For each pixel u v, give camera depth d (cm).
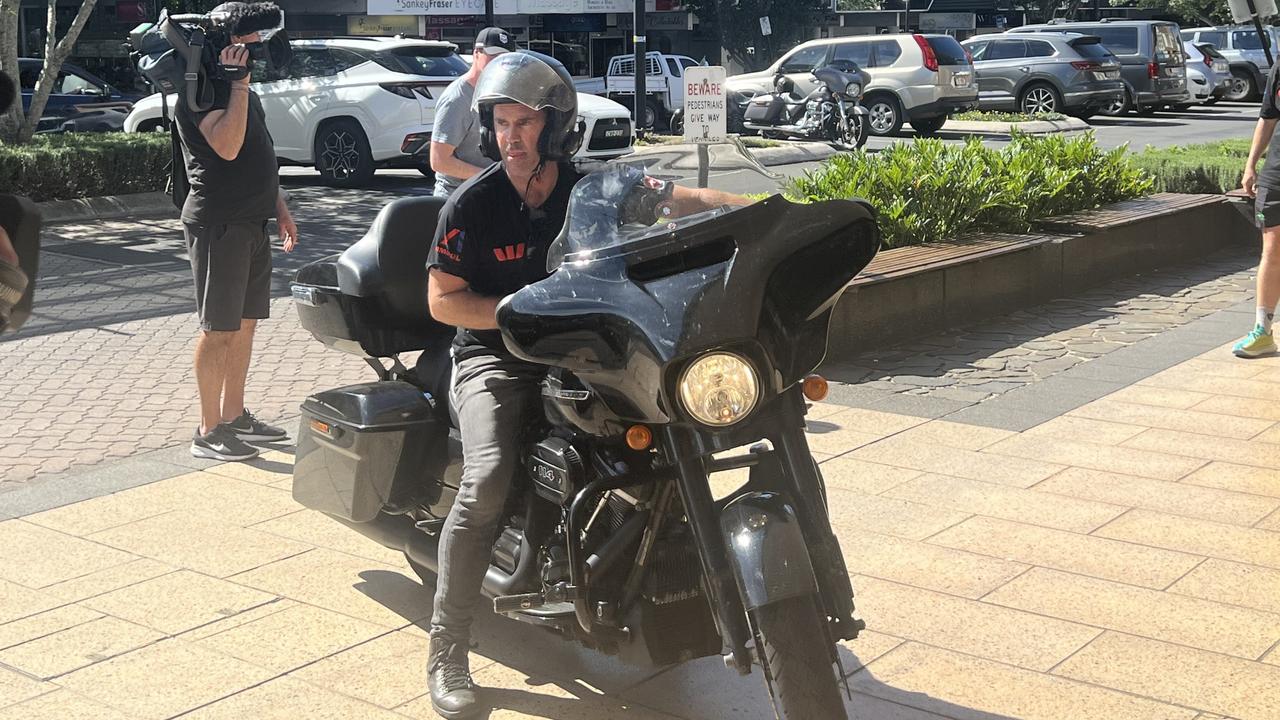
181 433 678
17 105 1647
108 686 396
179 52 589
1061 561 479
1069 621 430
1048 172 1085
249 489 578
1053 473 577
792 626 303
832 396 714
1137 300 1000
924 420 664
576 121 381
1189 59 3619
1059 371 770
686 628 358
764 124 2542
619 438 350
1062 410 680
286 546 510
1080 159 1148
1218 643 412
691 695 391
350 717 378
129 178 1598
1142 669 396
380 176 2016
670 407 311
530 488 373
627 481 344
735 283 309
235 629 436
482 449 375
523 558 374
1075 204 1124
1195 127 2894
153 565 491
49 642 425
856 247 326
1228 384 729
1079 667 398
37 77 2409
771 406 333
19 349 873
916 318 860
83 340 901
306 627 438
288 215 642
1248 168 807
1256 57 3853
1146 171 1395
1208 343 840
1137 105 3244
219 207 599
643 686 397
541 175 386
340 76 1867
